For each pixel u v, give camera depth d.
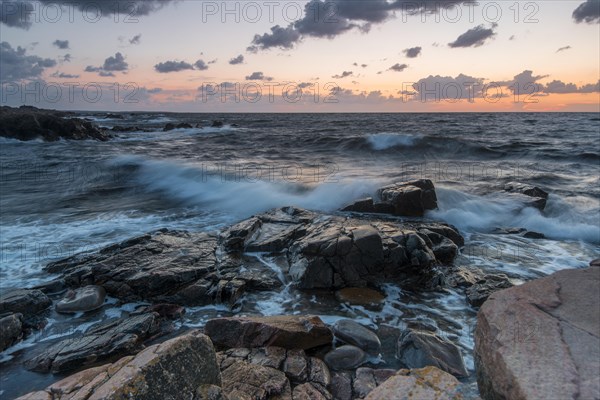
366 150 26.41
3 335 5.43
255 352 4.93
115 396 2.84
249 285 7.25
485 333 2.97
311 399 4.04
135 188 16.14
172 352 3.28
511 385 2.43
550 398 2.22
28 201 13.99
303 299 6.89
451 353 4.95
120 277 7.07
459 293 7.10
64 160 22.61
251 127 58.12
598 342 2.57
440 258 8.41
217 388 3.34
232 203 13.46
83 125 38.28
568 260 8.59
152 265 7.43
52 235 10.09
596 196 13.51
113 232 10.41
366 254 7.40
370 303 6.71
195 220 11.66
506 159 22.67
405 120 80.00
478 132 41.34
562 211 12.02
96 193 15.34
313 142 31.39
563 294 3.12
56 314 6.38
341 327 5.59
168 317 6.25
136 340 5.43
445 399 2.80
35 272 7.81
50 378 4.80
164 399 3.05
